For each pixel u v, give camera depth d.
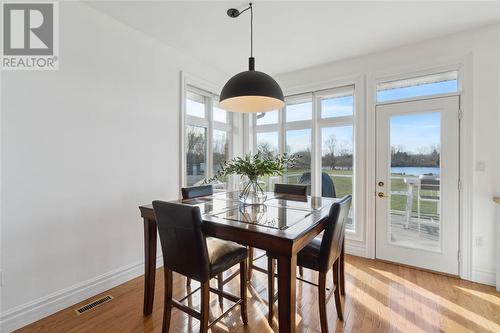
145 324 1.81
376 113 3.00
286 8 2.17
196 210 1.42
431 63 2.67
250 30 2.54
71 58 2.06
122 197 2.45
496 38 2.36
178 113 3.06
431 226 2.71
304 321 1.84
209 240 1.91
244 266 1.83
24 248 1.80
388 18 2.29
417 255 2.77
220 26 2.48
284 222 1.54
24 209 1.80
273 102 2.25
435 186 2.69
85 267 2.15
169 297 1.65
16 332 1.72
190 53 3.12
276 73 3.69
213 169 3.81
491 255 2.38
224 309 2.00
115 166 2.39
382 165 2.96
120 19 2.37
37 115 1.87
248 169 2.06
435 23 2.37
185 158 3.14
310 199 2.36
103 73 2.29
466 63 2.49
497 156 2.36
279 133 3.91
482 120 2.42
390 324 1.80
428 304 2.06
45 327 1.77
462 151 2.53
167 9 2.21
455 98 2.56
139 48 2.60
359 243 3.11
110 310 1.98
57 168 1.98
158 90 2.80
